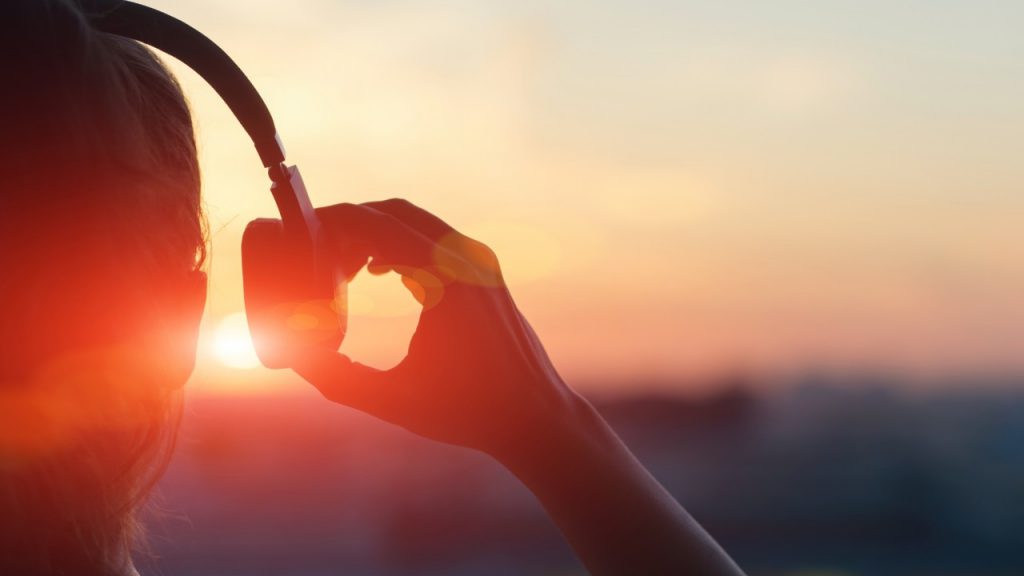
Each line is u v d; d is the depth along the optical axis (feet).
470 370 2.96
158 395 2.91
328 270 3.05
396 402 2.98
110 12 2.99
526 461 2.95
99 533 2.84
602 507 2.92
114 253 2.79
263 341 3.05
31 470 2.77
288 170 3.07
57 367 2.77
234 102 3.09
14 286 2.73
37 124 2.72
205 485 40.70
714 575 2.87
